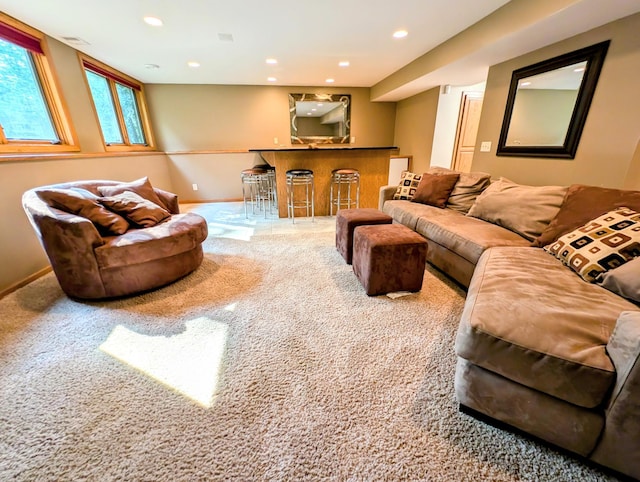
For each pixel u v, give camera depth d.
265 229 3.70
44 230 1.77
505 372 0.97
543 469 0.92
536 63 2.76
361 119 5.86
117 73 4.22
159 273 2.08
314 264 2.58
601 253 1.34
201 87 5.18
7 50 2.57
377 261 1.93
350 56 3.75
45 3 2.29
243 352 1.47
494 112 3.35
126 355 1.45
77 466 0.94
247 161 5.49
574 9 1.92
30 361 1.40
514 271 1.41
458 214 2.62
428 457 0.96
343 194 4.39
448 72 3.60
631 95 2.04
